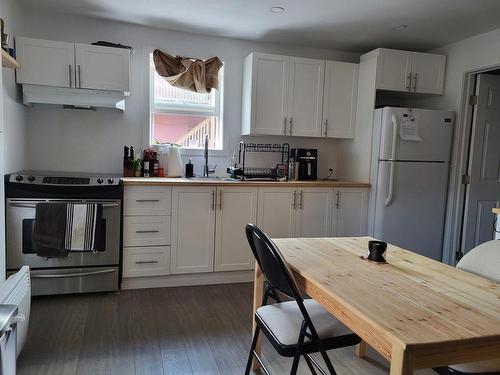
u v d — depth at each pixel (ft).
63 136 11.48
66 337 7.73
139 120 12.03
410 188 12.04
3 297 5.77
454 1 9.39
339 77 12.80
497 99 12.40
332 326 5.20
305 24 11.25
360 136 12.84
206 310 9.31
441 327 3.48
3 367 3.83
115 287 10.10
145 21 11.37
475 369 4.47
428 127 12.02
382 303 4.00
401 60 12.32
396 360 3.24
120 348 7.39
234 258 11.25
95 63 10.55
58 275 9.56
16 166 10.14
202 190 10.74
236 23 11.28
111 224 9.87
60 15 11.08
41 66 10.17
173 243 10.66
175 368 6.79
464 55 12.15
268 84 12.09
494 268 5.40
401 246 12.19
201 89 11.98
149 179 10.82
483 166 12.51
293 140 13.66
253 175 12.60
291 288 4.66
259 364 6.47
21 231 9.26
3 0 9.09
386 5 9.74
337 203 12.16
